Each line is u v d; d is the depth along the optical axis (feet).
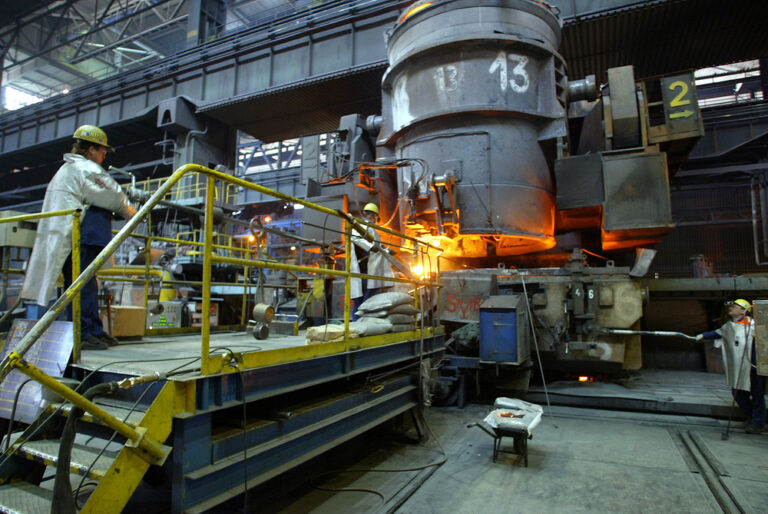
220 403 8.73
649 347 31.37
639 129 27.68
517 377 23.63
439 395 23.13
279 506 11.99
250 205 95.30
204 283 8.55
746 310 18.95
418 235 28.19
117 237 7.59
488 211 26.91
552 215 29.01
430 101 28.68
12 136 76.89
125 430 7.09
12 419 8.91
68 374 9.69
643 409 21.80
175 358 10.41
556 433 19.02
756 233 53.83
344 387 14.17
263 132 63.10
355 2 48.08
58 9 96.43
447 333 27.20
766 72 61.26
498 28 27.99
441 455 16.28
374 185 33.30
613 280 23.68
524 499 12.57
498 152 27.53
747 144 53.21
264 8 94.99
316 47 50.49
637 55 45.27
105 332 13.78
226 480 8.87
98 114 66.44
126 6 89.04
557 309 23.86
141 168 66.85
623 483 13.66
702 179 64.28
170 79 59.98
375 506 11.95
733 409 20.35
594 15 38.73
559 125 28.02
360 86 49.65
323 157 84.07
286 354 10.46
